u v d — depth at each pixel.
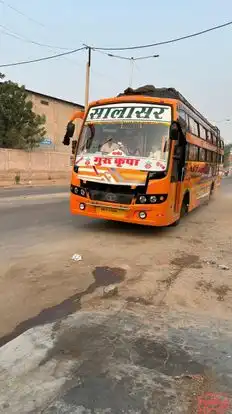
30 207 12.79
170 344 3.40
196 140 10.90
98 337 3.51
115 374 2.87
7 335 3.64
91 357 3.12
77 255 6.39
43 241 7.57
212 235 8.98
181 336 3.58
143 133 8.08
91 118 8.72
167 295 4.79
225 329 3.80
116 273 5.62
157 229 9.43
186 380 2.82
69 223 9.78
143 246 7.49
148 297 4.70
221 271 5.88
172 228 9.71
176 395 2.63
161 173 7.73
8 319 4.01
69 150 36.31
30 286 4.97
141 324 3.84
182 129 8.51
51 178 28.84
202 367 3.01
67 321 3.87
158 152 7.87
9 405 2.49
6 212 11.42
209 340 3.51
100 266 5.95
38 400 2.54
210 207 15.32
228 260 6.59
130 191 7.80
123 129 8.26
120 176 7.87
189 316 4.14
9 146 26.25
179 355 3.20
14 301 4.48
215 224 10.79
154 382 2.78
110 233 8.65
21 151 25.83
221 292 4.98
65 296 4.66
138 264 6.15
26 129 26.36
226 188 30.27
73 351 3.22
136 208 7.78
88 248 7.11
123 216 7.97
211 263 6.35
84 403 2.51
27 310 4.24
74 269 5.73
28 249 6.88
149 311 4.24
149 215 7.79
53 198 16.23
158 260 6.45
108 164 8.03
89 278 5.35
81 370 2.91
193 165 10.60
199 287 5.12
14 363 3.02
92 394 2.61
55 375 2.84
